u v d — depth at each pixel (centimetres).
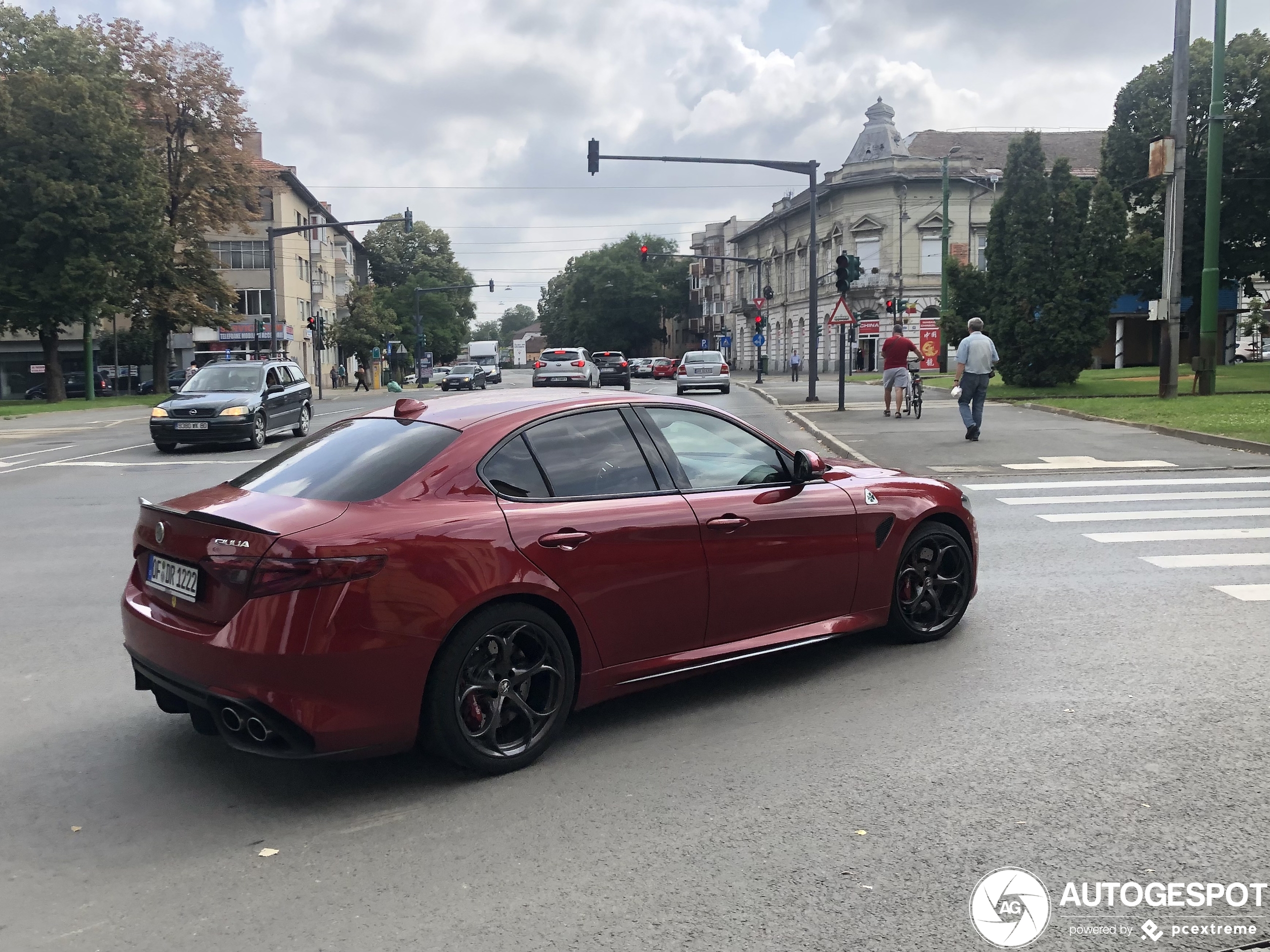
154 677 411
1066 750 432
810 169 2742
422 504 407
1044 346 2589
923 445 1576
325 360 7594
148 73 4594
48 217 3844
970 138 6588
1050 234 2586
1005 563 805
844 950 290
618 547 445
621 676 454
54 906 321
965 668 545
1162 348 2205
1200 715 470
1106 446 1530
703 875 334
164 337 4841
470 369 5684
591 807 387
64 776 424
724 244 9562
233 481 477
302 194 6900
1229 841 350
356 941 299
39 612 697
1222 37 2192
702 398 3362
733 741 451
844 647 589
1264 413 1814
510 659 418
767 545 499
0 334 4128
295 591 371
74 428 2653
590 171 2602
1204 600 680
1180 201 2167
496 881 332
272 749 379
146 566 441
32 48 4003
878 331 5791
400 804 393
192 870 344
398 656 385
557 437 457
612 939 297
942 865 338
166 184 4384
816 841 355
